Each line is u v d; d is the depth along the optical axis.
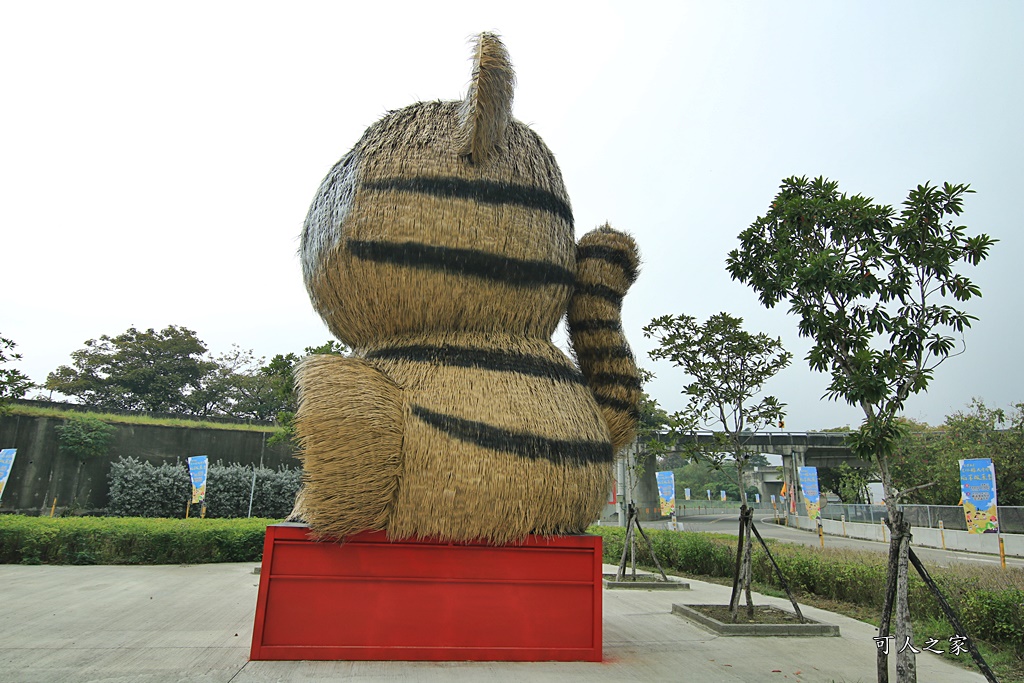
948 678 5.96
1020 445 24.92
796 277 5.49
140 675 5.12
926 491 28.52
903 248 5.38
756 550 12.62
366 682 4.86
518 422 5.60
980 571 9.61
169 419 28.89
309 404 5.39
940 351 5.19
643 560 14.93
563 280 6.39
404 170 5.95
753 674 5.78
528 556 5.73
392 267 5.82
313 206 6.68
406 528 5.44
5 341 16.91
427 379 5.70
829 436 39.97
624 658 6.11
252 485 22.39
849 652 6.77
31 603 8.38
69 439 24.31
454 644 5.54
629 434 6.88
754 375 9.20
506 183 6.07
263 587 5.45
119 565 12.63
